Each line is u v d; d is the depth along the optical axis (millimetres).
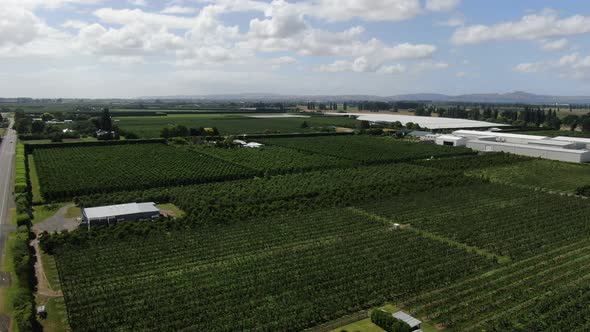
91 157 154500
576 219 91875
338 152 175875
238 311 54594
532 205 102938
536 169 150250
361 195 107438
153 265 68000
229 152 172375
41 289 60312
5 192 109125
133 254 71688
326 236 81562
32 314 50500
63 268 66000
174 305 55781
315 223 88125
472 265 68562
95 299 56750
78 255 70750
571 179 135250
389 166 150750
